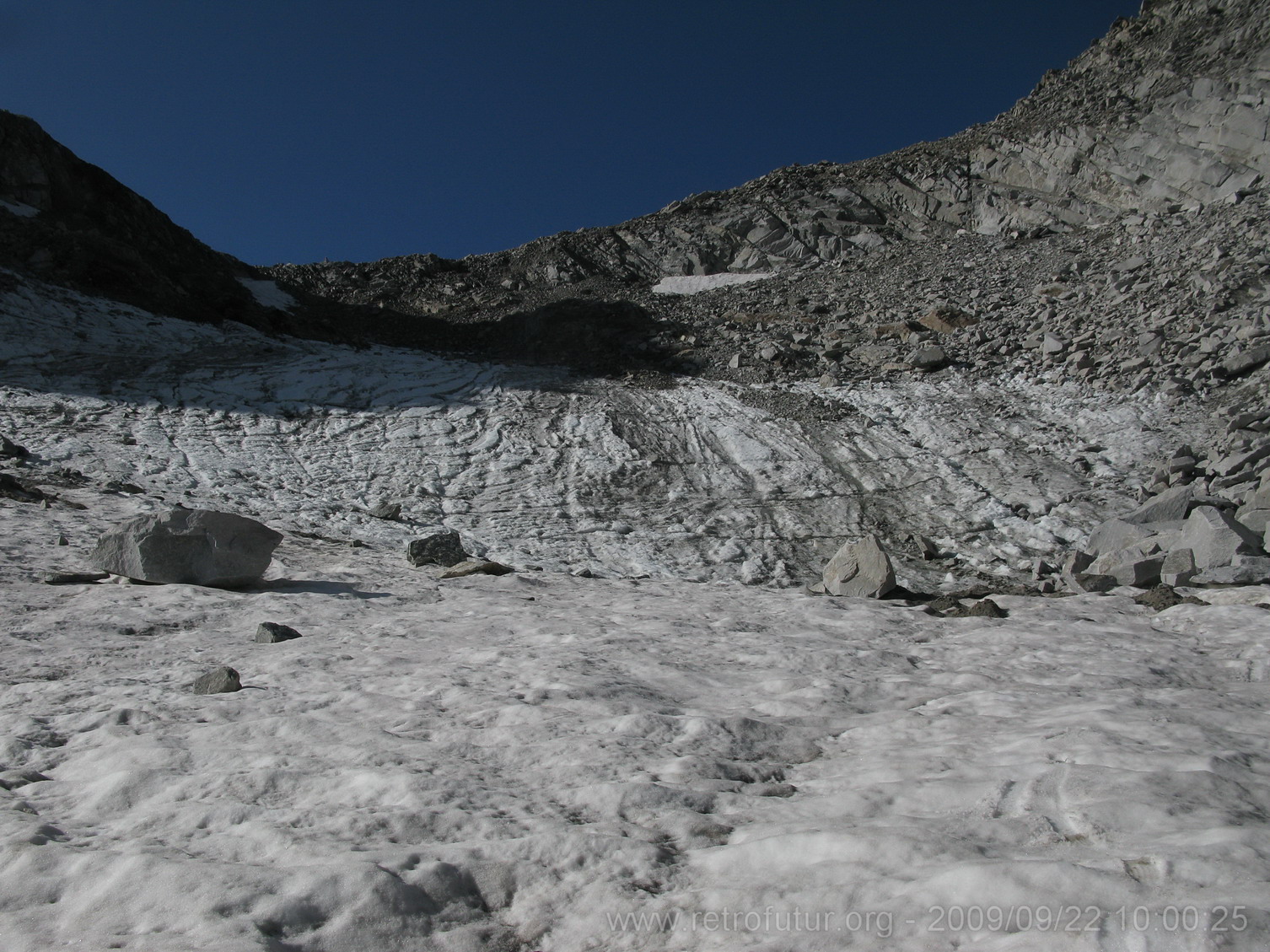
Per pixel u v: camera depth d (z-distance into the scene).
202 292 37.81
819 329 37.59
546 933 3.08
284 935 2.93
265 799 4.27
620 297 46.16
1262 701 5.86
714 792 4.26
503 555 18.12
